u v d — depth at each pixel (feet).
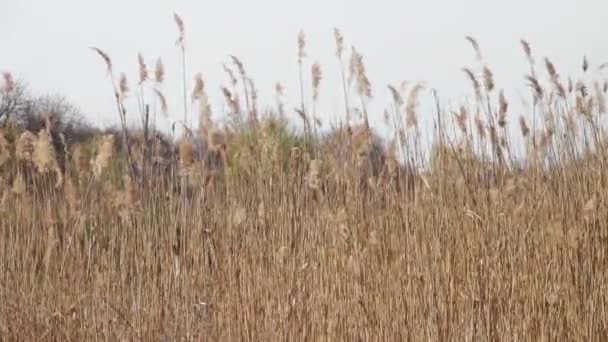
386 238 95.30
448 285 92.68
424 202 95.14
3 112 113.60
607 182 94.48
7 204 100.32
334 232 96.02
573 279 92.12
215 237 97.35
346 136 97.45
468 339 91.04
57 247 99.09
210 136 97.19
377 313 93.76
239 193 98.89
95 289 96.17
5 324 97.55
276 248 96.84
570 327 91.35
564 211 94.48
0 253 99.76
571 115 96.53
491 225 93.86
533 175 96.43
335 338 93.81
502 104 95.71
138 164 97.04
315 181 96.73
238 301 95.86
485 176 95.40
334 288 94.94
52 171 99.19
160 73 98.17
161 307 95.61
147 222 97.04
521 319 91.61
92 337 95.40
